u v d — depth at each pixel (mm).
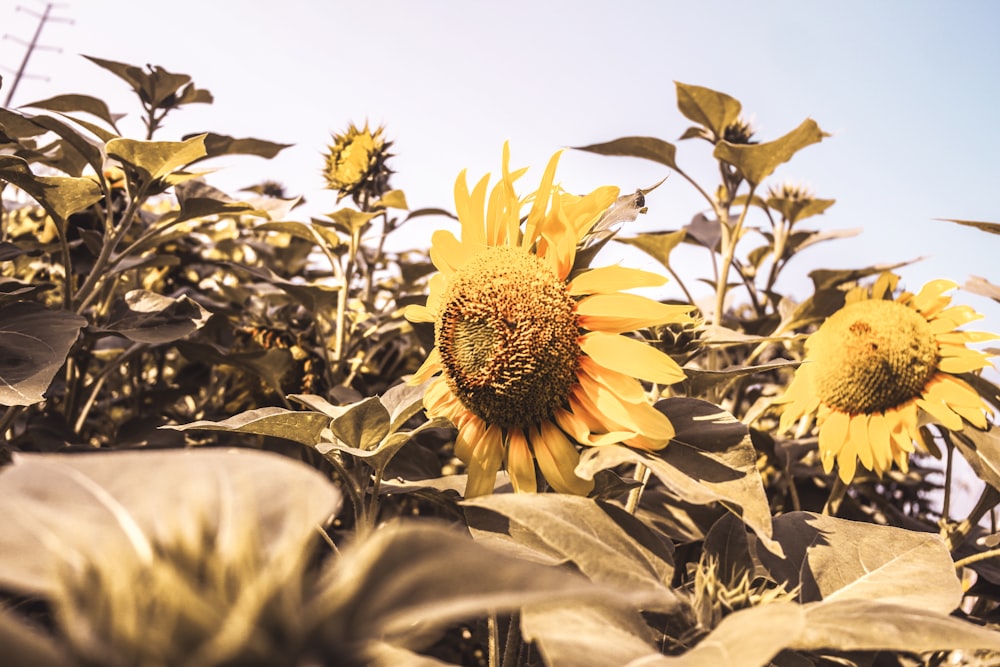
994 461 672
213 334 983
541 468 540
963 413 694
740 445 508
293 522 265
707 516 702
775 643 328
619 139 853
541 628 379
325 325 964
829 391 739
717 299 889
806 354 776
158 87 893
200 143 736
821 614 398
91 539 249
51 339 621
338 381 875
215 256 1117
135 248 791
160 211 1188
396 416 576
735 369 548
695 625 450
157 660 194
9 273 963
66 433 781
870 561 519
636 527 483
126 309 805
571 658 355
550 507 471
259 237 1242
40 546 250
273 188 1268
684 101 895
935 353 724
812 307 862
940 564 509
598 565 441
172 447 811
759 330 931
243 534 223
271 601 205
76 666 200
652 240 862
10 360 597
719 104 890
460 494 566
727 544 511
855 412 735
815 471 900
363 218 884
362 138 904
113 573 210
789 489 916
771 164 841
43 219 945
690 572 523
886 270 894
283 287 857
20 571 239
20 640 200
